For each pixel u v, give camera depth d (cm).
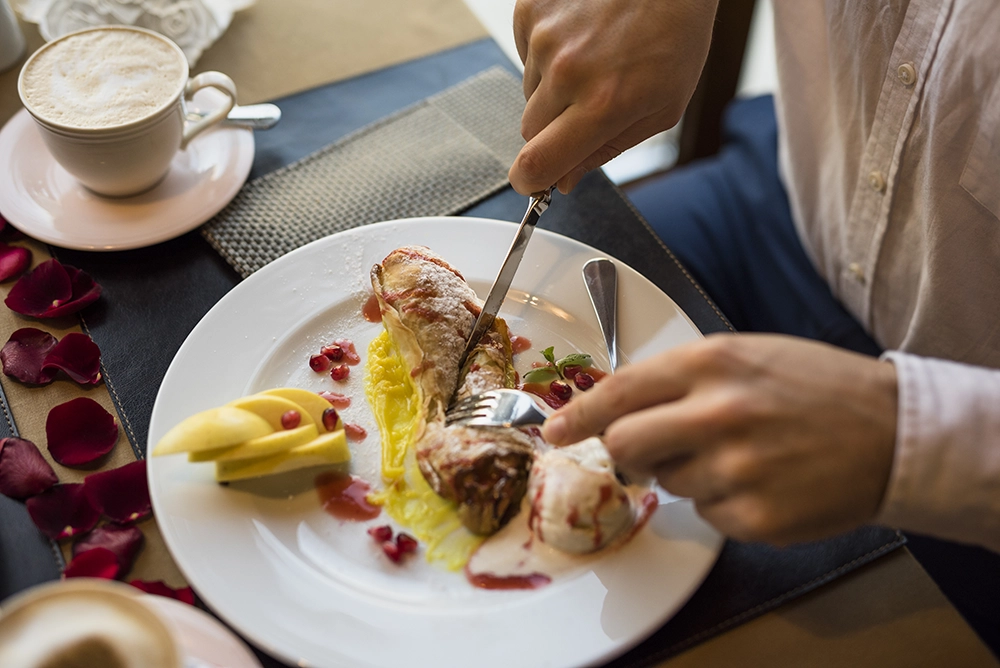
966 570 161
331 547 105
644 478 108
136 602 72
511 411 110
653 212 214
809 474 86
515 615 97
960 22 125
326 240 135
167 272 137
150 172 139
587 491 100
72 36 140
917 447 85
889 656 100
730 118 235
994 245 136
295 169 154
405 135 162
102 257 138
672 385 91
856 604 104
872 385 90
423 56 182
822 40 160
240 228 142
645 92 120
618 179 327
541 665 93
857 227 166
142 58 139
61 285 131
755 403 86
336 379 123
